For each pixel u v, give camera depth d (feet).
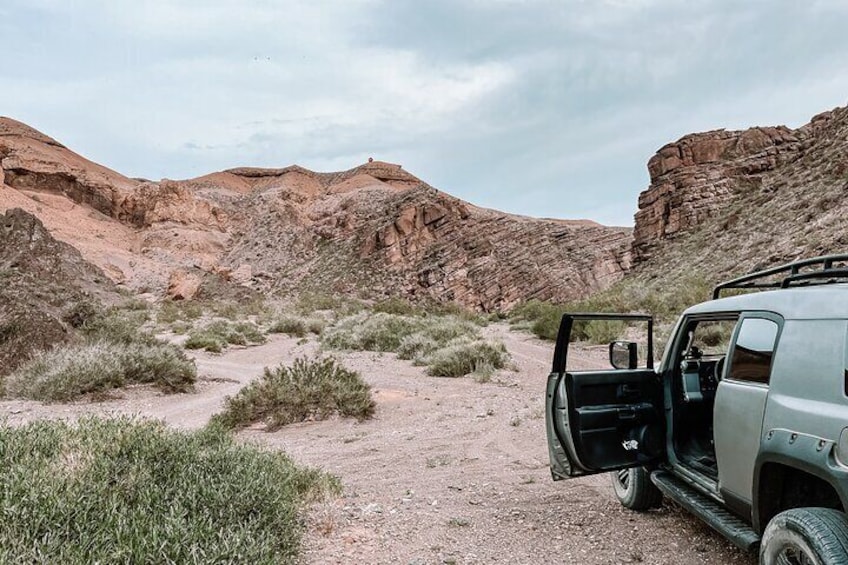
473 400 38.04
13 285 63.82
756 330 11.79
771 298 11.84
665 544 14.14
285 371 36.04
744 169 184.85
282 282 315.58
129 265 293.84
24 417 32.94
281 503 13.94
